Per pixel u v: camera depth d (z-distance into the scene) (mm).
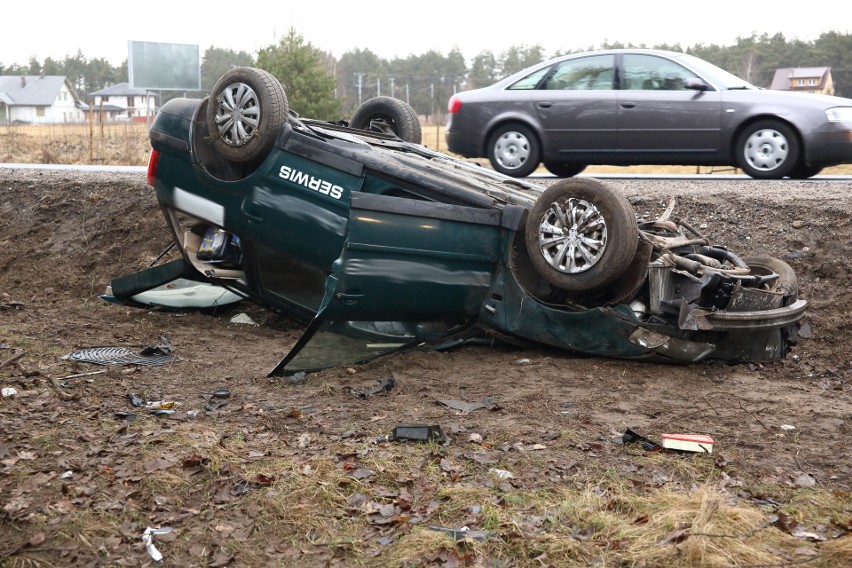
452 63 100688
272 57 30578
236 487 4602
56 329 7855
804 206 9039
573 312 6598
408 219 6594
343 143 7176
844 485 4676
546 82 11945
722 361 6922
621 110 11484
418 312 6844
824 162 10797
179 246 8312
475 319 7059
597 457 5016
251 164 7535
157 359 7000
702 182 11438
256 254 7793
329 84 30797
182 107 7828
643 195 9805
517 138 12008
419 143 9039
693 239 7250
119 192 11312
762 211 9156
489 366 6809
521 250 6801
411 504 4453
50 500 4391
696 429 5504
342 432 5391
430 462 4895
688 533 3975
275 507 4383
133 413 5602
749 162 11133
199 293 9055
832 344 7453
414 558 3949
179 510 4383
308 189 7148
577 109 11656
